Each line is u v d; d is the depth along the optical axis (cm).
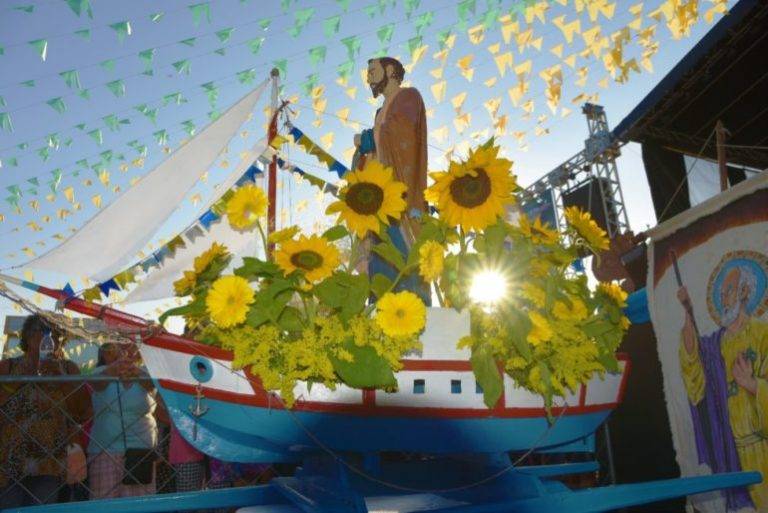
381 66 284
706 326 225
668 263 248
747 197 208
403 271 165
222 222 504
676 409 242
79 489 366
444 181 162
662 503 287
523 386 172
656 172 916
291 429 155
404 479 170
